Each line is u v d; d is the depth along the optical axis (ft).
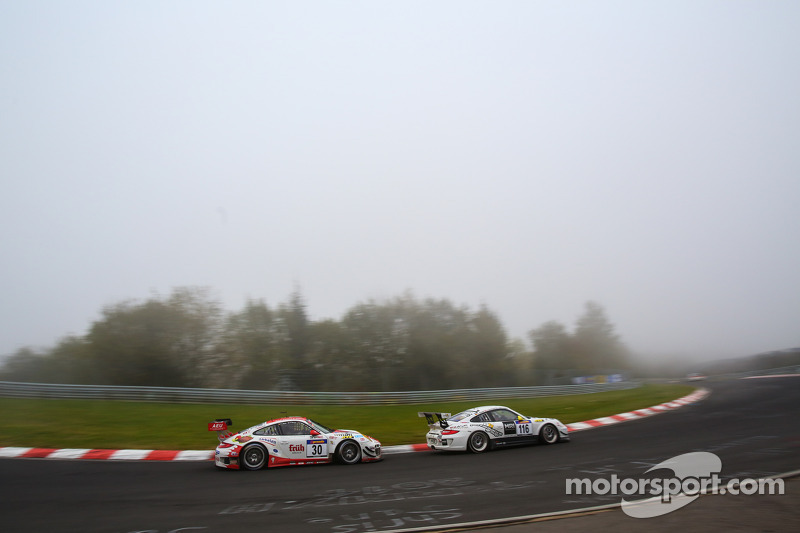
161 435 53.16
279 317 128.06
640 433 48.88
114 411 67.26
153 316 113.70
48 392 78.79
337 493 28.50
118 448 47.32
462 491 27.86
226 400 83.82
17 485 32.71
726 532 18.66
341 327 134.00
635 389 107.45
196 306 118.11
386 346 134.41
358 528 21.31
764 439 40.65
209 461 42.50
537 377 139.95
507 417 45.11
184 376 113.91
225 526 22.41
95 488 31.53
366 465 38.70
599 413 67.87
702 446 38.96
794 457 32.83
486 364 138.92
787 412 57.16
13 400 75.15
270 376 121.08
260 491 29.71
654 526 19.67
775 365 185.57
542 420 46.09
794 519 19.92
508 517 22.12
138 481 33.71
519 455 40.24
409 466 37.40
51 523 23.68
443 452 44.75
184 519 23.81
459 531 20.26
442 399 91.09
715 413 60.75
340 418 67.36
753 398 75.20
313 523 22.36
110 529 22.50
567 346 191.31
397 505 25.14
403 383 131.34
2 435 52.06
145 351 110.52
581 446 43.06
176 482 33.14
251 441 37.78
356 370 130.72
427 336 136.15
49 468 38.99
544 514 22.24
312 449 38.93
